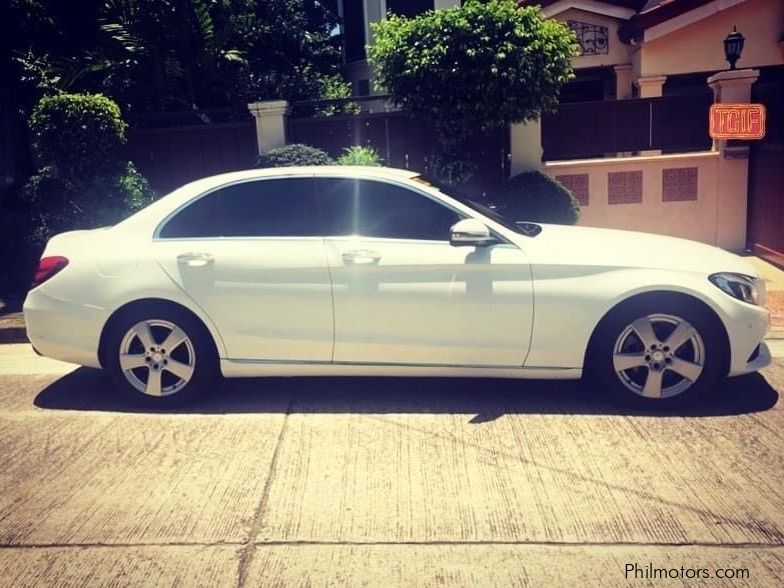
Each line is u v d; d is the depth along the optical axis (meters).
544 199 9.82
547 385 5.88
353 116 11.04
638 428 4.98
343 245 5.36
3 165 10.26
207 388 5.58
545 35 9.52
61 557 3.64
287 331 5.38
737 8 13.36
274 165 9.98
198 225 5.55
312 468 4.51
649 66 13.70
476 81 9.40
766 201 10.02
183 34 13.70
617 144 10.85
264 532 3.81
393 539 3.72
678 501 4.03
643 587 3.31
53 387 6.18
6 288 9.83
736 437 4.80
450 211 5.46
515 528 3.80
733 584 3.32
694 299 5.14
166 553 3.65
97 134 10.14
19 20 12.96
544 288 5.20
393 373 5.43
